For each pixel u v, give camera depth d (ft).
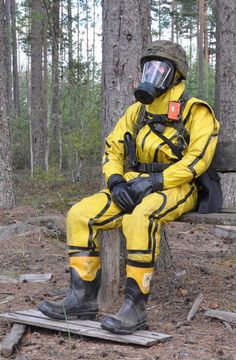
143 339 12.75
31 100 62.49
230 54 36.27
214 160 15.31
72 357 12.15
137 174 14.26
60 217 26.37
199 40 86.63
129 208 13.62
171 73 14.06
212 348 12.57
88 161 54.13
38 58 62.34
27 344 13.09
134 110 14.82
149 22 17.72
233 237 27.50
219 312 14.60
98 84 59.88
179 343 12.92
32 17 60.18
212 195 14.42
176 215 13.78
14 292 17.70
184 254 22.81
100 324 13.79
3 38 36.50
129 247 13.23
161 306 15.78
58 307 13.87
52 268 21.01
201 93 79.36
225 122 36.40
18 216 33.96
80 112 55.93
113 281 16.10
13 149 68.54
